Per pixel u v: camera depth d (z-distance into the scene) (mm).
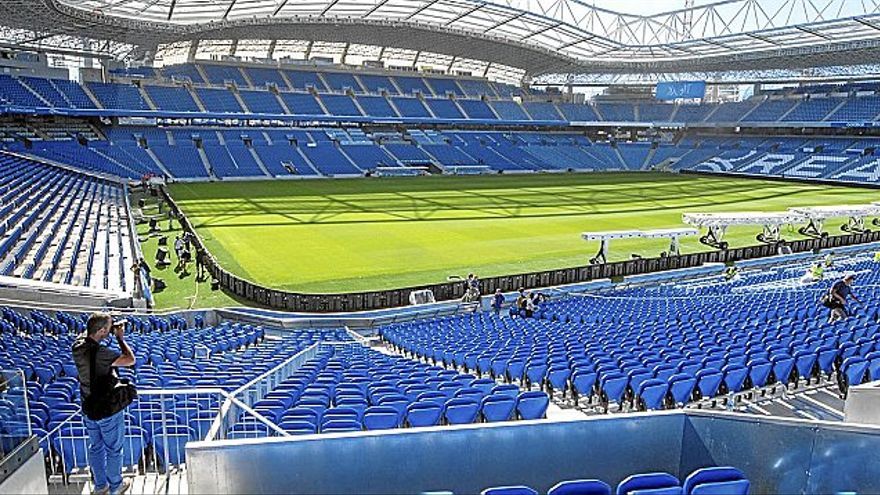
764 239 34469
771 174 70688
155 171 57000
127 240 30781
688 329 14539
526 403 8305
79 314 18438
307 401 8273
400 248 31453
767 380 10414
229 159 61969
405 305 22344
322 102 71938
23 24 45031
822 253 31609
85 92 59188
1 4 37625
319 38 64375
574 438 5332
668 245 33531
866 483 5199
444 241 33375
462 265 28328
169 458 7230
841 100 73938
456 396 8625
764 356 10875
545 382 10922
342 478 5059
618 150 84750
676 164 80125
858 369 9992
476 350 13438
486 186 58844
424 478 5160
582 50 69438
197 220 37844
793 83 76750
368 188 55250
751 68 72188
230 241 32344
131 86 62719
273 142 66750
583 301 21984
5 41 51969
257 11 52875
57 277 21984
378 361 13086
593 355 11711
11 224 26875
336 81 75500
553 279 25297
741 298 20141
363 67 77875
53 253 24797
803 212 31750
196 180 57719
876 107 69875
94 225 32469
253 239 32906
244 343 16391
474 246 32281
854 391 7582
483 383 9914
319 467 5012
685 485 4668
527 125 84438
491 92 84688
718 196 54562
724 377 9812
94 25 46500
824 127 72562
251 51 73562
